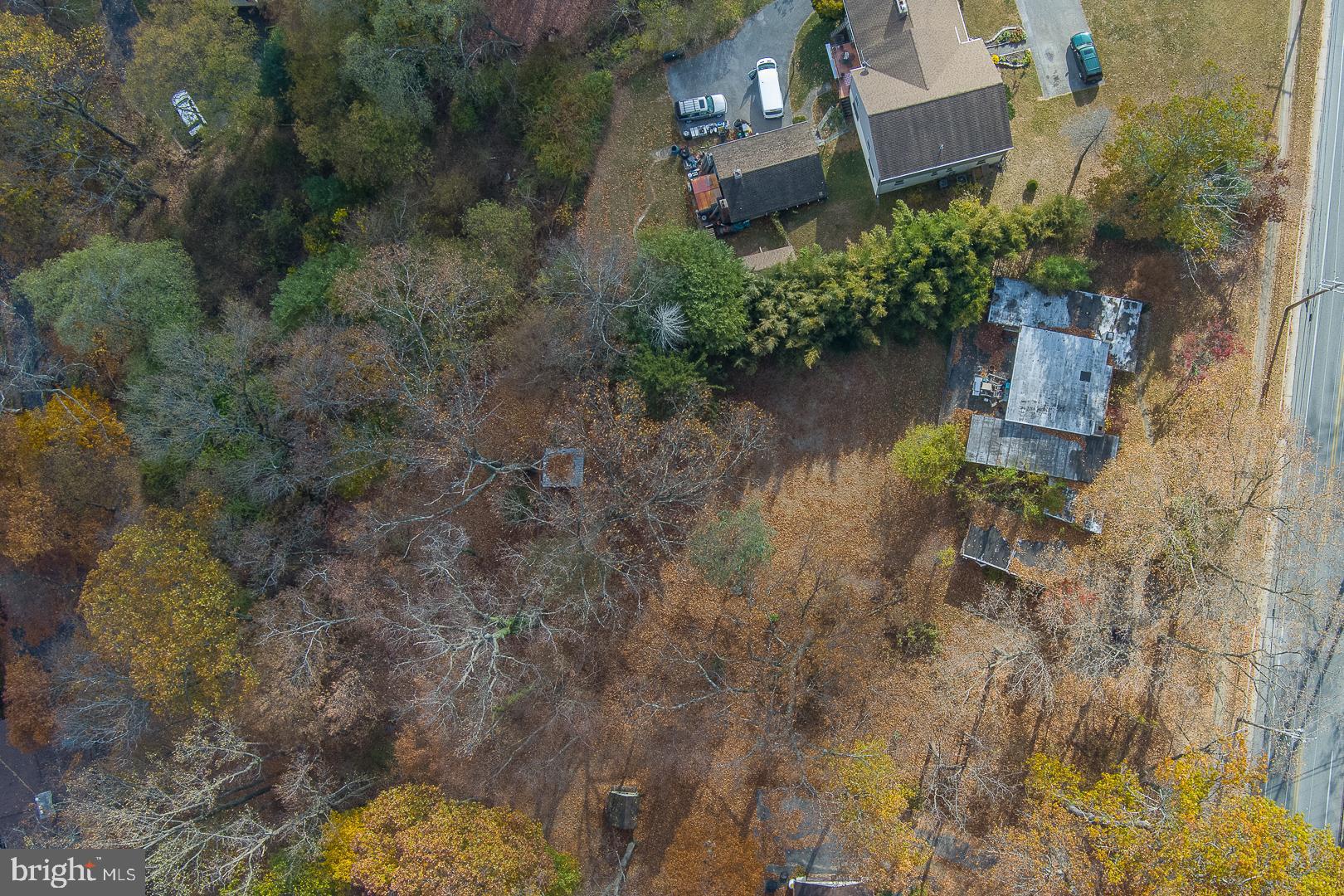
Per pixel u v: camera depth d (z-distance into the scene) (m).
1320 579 45.06
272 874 41.34
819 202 46.75
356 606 44.56
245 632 43.06
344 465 45.44
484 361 45.06
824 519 46.59
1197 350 45.38
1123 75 46.22
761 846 46.31
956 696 45.97
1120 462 43.03
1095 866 38.97
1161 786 40.34
